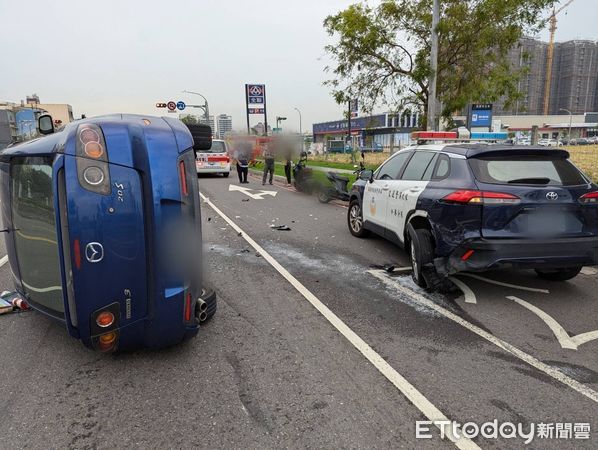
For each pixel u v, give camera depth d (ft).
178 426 9.29
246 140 62.08
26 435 9.01
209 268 20.54
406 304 15.92
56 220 9.80
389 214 20.86
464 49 42.45
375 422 9.42
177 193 10.66
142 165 10.20
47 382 10.87
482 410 9.84
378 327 14.03
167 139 10.77
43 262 11.14
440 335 13.47
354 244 25.22
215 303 14.20
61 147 9.72
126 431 9.13
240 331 13.73
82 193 9.59
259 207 39.93
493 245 14.46
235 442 8.82
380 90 46.37
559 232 14.84
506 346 12.76
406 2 42.55
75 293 9.87
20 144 11.80
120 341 10.77
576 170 15.90
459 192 15.08
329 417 9.58
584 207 15.02
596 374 11.29
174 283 10.90
